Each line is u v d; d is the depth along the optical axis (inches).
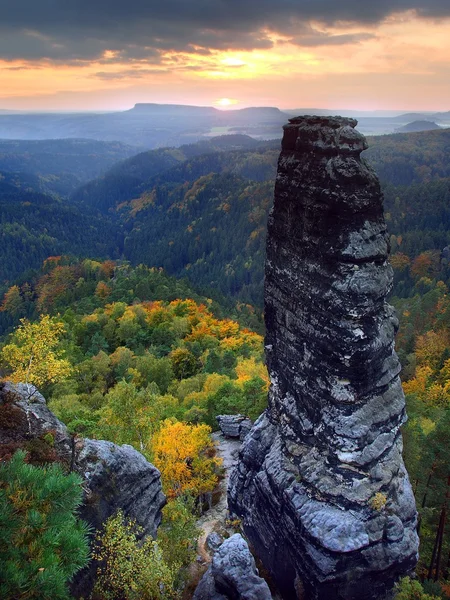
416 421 1699.1
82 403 2407.7
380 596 853.2
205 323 4052.7
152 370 2940.5
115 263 7504.9
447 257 6451.8
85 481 813.2
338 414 845.8
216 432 1829.5
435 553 1298.0
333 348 831.7
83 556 497.7
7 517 434.6
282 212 927.0
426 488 1268.5
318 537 814.5
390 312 884.0
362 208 788.6
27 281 7416.3
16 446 781.9
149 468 962.1
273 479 946.1
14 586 412.2
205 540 1137.4
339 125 789.9
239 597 805.2
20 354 1387.8
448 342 3257.9
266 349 1053.8
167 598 812.0
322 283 842.2
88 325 3892.7
